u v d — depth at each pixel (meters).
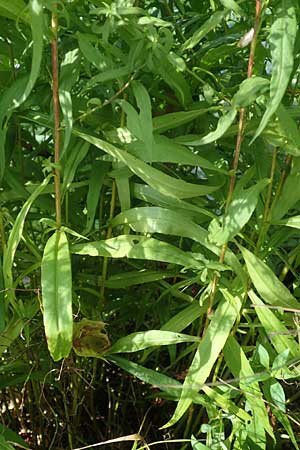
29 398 0.73
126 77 0.57
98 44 0.55
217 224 0.56
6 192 0.62
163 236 0.69
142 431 0.77
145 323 0.76
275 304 0.58
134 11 0.48
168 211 0.58
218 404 0.61
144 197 0.60
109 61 0.52
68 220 0.65
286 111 0.53
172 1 0.67
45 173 0.64
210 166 0.55
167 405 0.77
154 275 0.65
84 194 0.68
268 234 0.68
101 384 0.75
